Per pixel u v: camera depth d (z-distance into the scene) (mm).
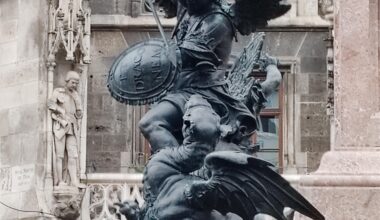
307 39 35531
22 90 30406
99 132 34656
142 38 35062
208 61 14281
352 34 14617
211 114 13766
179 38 14430
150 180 13852
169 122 14164
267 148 35156
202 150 13695
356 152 14453
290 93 35406
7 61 30672
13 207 29969
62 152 29891
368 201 14258
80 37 30094
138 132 34750
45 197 29719
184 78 14289
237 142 14273
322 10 33625
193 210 13641
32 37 30328
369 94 14562
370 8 14664
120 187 29922
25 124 30266
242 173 13445
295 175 31172
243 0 14414
